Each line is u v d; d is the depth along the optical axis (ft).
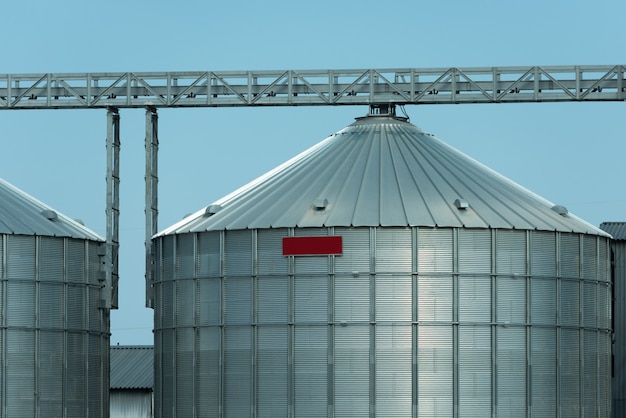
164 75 481.05
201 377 434.30
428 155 461.78
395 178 444.96
